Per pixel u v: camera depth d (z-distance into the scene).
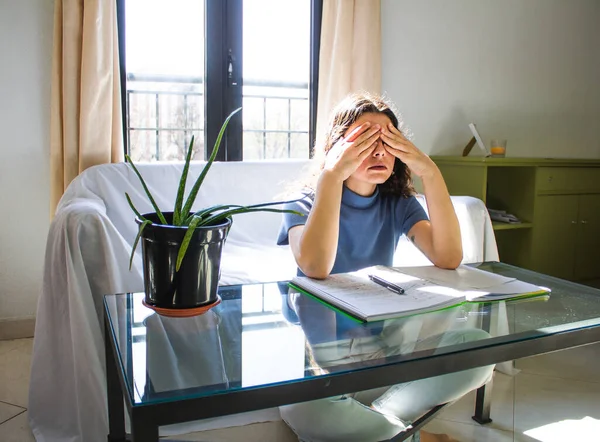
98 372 1.47
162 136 2.83
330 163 1.22
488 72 3.34
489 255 2.27
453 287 1.10
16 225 2.47
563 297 1.11
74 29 2.37
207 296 0.98
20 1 2.38
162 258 0.94
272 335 0.88
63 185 2.46
